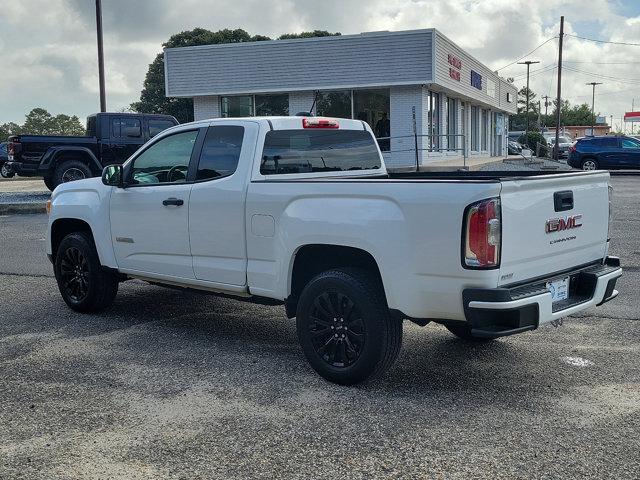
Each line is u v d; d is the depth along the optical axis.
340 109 24.39
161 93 54.88
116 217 6.25
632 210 14.70
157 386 4.74
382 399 4.48
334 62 23.62
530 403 4.39
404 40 22.56
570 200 4.61
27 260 10.05
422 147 23.50
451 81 24.77
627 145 28.59
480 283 4.03
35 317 6.69
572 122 114.44
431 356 5.40
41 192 20.94
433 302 4.23
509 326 4.05
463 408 4.32
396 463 3.58
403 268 4.29
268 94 25.34
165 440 3.88
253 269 5.19
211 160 5.54
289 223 4.86
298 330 4.90
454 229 4.07
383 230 4.35
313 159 5.78
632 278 8.09
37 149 17.03
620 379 4.82
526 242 4.23
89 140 17.31
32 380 4.88
